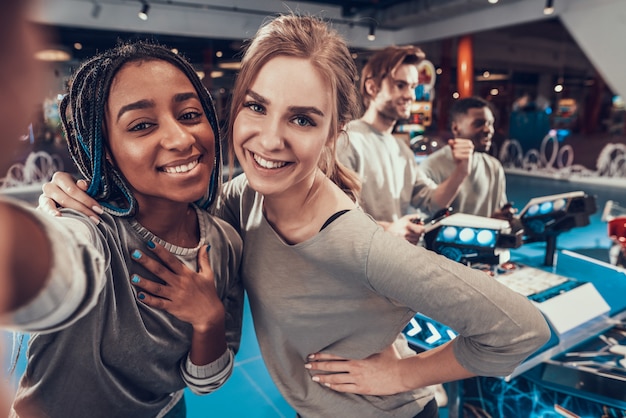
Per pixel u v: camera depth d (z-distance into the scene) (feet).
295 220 2.70
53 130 24.49
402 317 2.85
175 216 2.62
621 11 24.57
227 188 3.50
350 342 2.91
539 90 31.42
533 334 2.40
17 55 0.77
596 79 28.14
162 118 2.25
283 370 3.12
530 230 6.55
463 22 31.07
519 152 32.94
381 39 35.14
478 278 2.45
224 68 30.83
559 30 28.96
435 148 14.69
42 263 1.26
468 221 5.12
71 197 2.30
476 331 2.39
